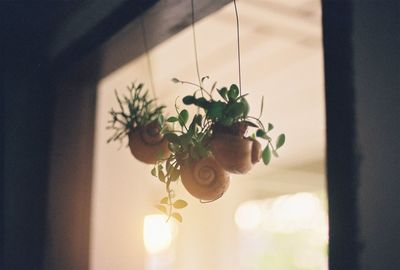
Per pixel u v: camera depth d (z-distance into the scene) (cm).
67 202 236
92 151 247
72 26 201
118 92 258
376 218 106
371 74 111
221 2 174
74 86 244
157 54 311
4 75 230
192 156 149
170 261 488
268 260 588
